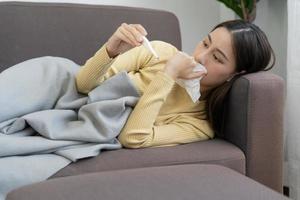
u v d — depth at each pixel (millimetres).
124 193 669
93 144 984
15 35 1305
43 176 882
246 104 1072
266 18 1850
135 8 1515
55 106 1094
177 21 1575
